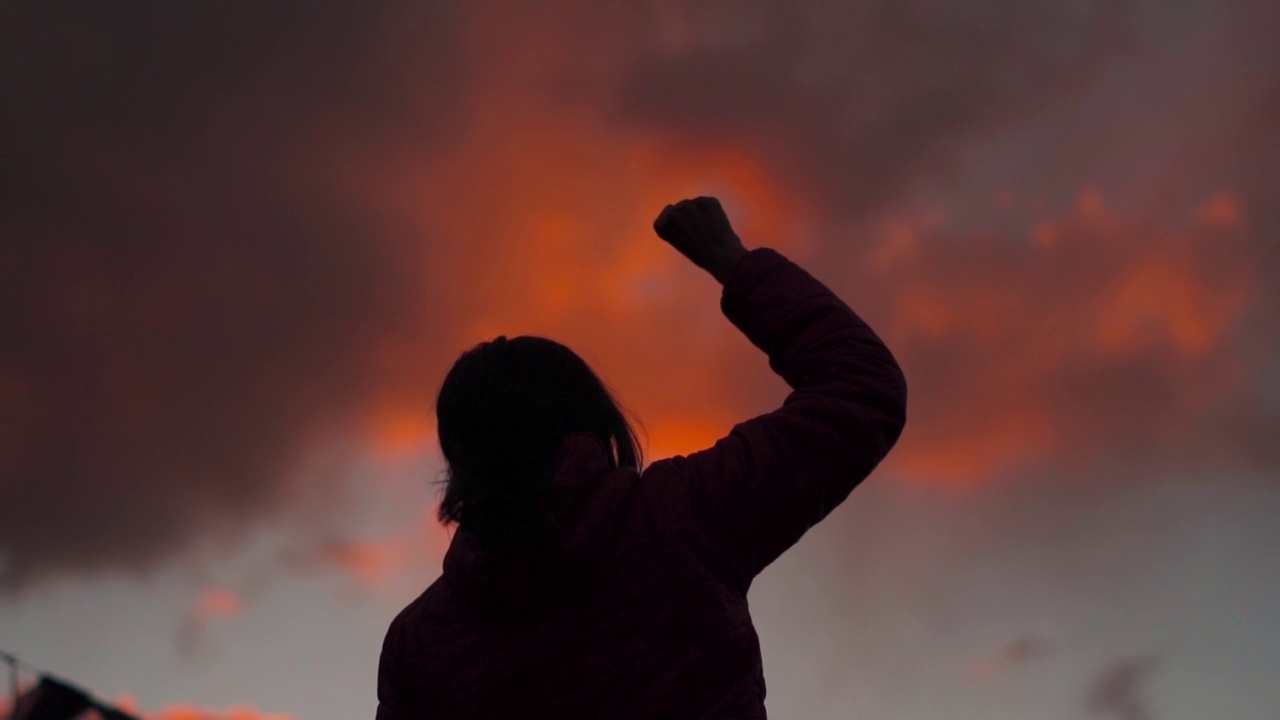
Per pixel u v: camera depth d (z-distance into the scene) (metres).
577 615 1.57
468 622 1.65
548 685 1.56
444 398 1.69
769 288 1.77
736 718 1.53
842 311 1.73
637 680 1.53
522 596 1.58
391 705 1.69
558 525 1.57
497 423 1.63
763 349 1.80
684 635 1.55
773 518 1.60
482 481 1.60
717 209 1.85
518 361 1.70
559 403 1.67
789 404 1.67
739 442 1.65
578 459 1.61
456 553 1.66
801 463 1.60
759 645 1.62
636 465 1.77
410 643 1.70
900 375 1.69
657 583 1.57
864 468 1.62
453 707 1.60
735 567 1.60
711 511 1.60
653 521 1.59
